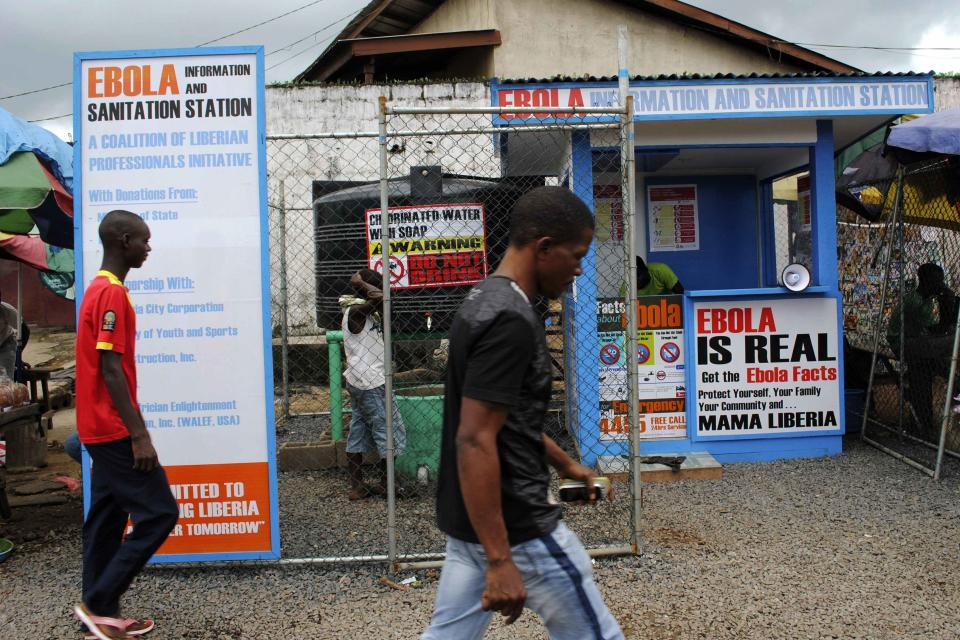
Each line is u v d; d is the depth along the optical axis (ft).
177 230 13.91
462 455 6.55
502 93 19.30
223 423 14.07
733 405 20.92
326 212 20.72
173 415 14.03
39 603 13.15
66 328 67.21
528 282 7.29
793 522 16.07
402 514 17.47
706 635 11.48
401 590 13.32
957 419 21.01
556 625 7.29
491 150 28.19
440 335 18.54
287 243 37.04
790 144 20.94
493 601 6.64
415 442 19.45
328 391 33.86
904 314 22.16
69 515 18.88
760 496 17.88
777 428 20.97
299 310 36.88
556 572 7.05
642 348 20.94
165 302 13.96
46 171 17.57
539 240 7.16
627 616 12.10
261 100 13.92
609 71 47.03
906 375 22.68
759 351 20.85
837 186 25.82
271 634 11.89
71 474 23.82
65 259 26.30
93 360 11.18
